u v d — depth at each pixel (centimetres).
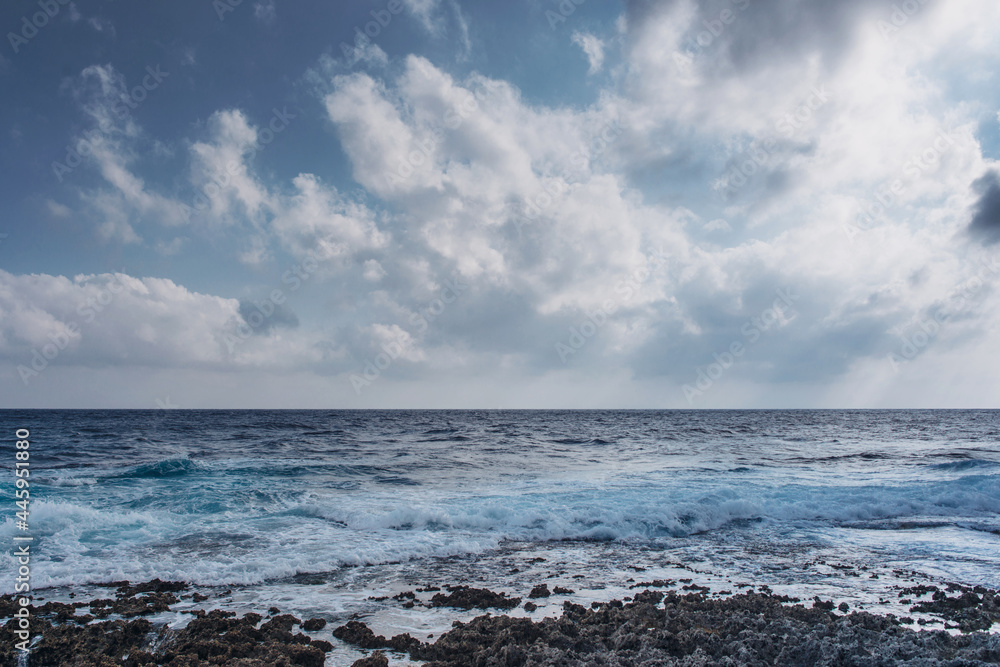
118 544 1320
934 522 1695
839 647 646
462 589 1007
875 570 1192
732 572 1176
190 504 1780
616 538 1502
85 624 831
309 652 696
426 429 6612
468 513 1666
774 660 661
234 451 3691
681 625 796
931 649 688
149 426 6178
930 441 5259
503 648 680
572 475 2609
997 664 607
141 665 676
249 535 1423
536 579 1114
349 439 4853
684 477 2541
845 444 4809
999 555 1327
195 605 937
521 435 5678
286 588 1041
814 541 1474
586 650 716
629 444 4638
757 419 11694
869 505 1842
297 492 2039
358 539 1404
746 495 2009
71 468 2736
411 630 826
